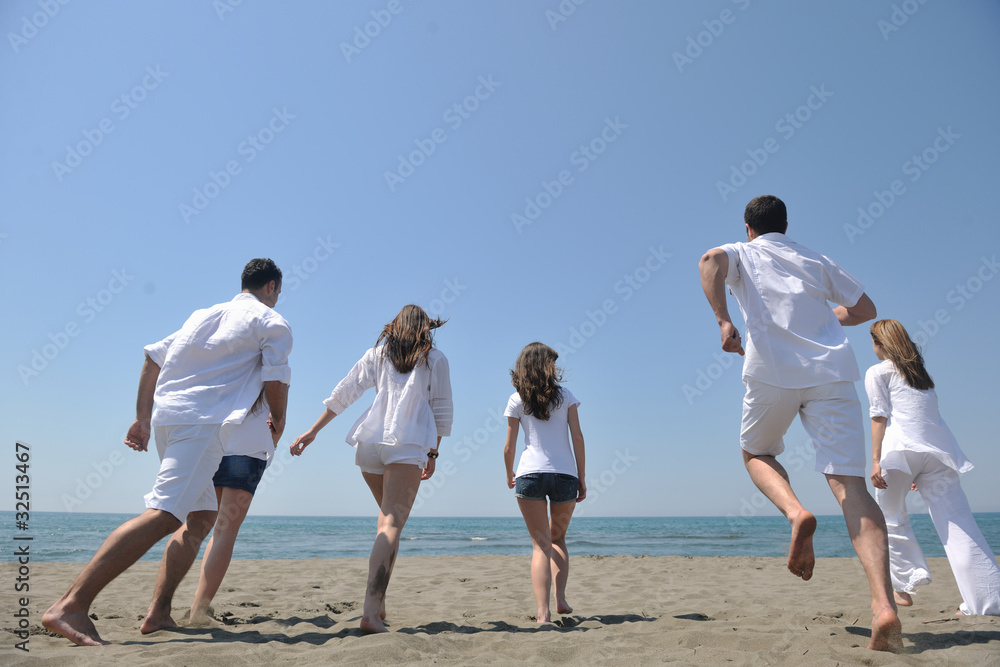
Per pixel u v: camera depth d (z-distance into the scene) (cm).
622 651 252
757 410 262
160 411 281
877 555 232
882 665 218
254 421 313
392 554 303
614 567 795
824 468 245
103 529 2875
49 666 216
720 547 1859
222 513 314
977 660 221
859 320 280
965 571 338
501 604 461
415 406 323
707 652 245
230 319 305
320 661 234
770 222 284
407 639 261
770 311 260
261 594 511
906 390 366
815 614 382
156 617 301
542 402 378
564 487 370
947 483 356
